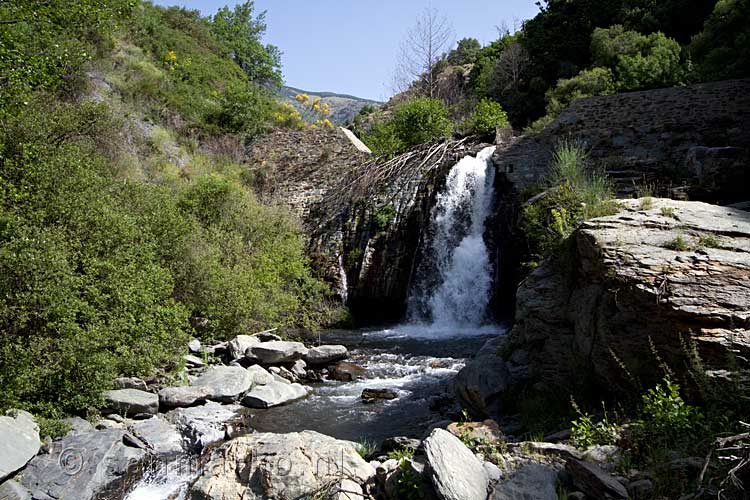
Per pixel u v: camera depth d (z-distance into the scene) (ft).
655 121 43.78
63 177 28.66
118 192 34.76
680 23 69.21
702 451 12.43
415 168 55.06
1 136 29.55
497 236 47.60
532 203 34.01
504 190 48.39
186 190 47.06
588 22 78.59
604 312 18.26
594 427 15.33
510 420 20.45
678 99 43.52
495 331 44.93
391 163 56.65
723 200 31.91
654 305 16.11
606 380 17.90
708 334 14.75
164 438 21.45
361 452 18.08
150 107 61.67
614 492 11.58
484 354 25.23
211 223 44.11
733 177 32.45
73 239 26.27
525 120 78.07
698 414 13.30
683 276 16.58
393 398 27.27
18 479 17.10
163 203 36.91
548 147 47.42
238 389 26.94
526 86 82.74
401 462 13.87
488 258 48.19
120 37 70.08
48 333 22.17
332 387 29.86
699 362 14.12
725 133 41.06
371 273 53.36
